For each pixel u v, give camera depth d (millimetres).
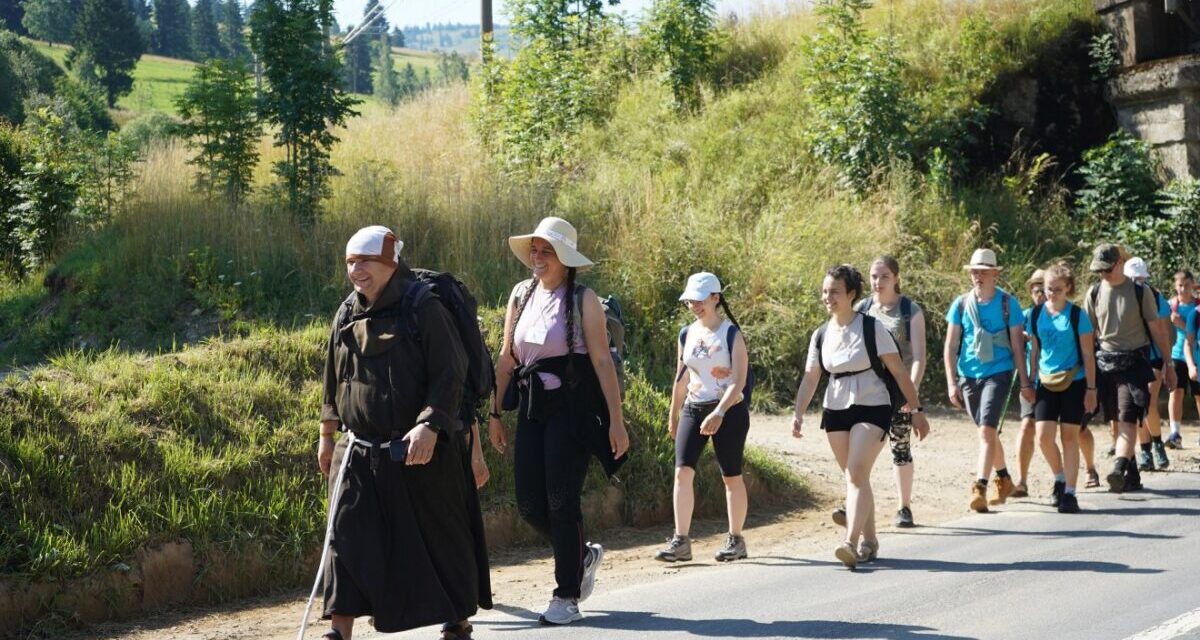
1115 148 18453
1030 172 18359
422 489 4906
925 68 19781
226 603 6594
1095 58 19562
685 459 7496
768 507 9391
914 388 7246
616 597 6492
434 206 14656
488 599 5207
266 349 8766
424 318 4902
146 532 6469
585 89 20062
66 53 96812
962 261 15992
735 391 7266
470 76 24016
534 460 5902
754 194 17375
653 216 14844
